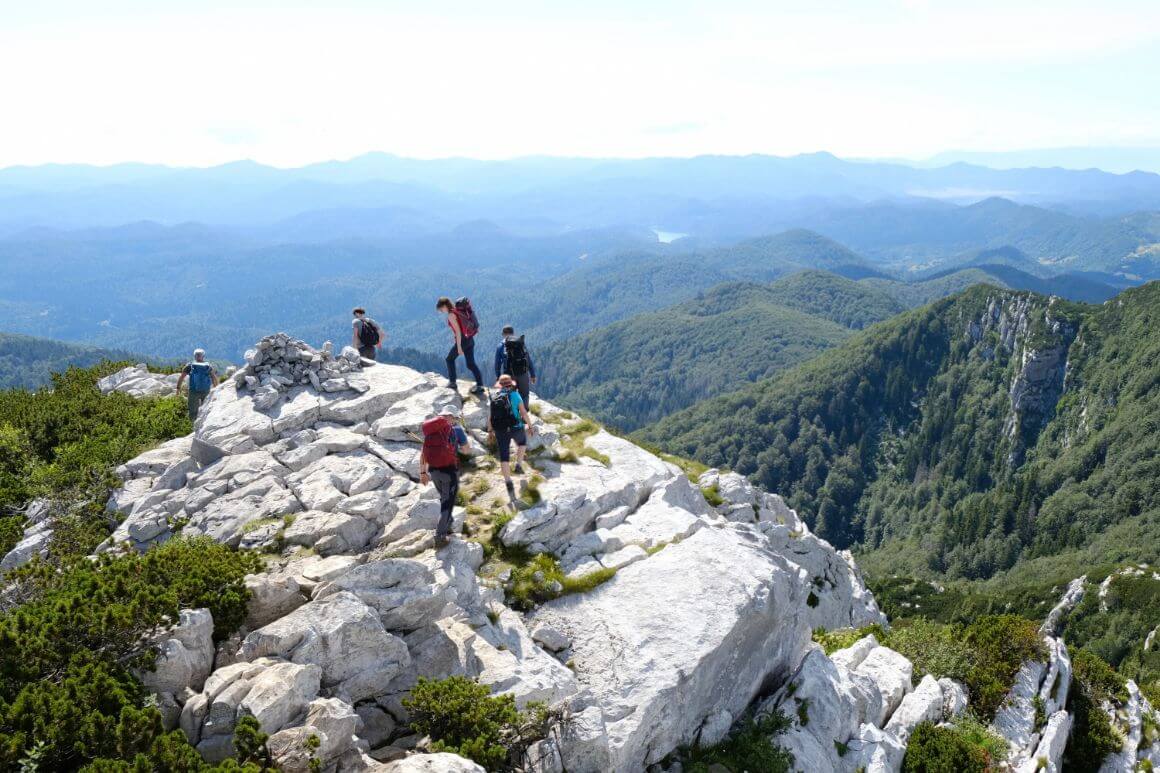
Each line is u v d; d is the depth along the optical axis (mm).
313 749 8336
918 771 14195
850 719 14281
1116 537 178500
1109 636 107250
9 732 7828
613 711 11023
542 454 18500
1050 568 177000
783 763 12117
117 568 10820
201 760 7879
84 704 8328
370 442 17125
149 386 27781
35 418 22297
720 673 12695
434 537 13383
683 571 13914
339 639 9984
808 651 15797
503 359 18438
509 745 9812
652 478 18516
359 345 23156
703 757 11992
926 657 18844
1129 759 20266
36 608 9836
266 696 8781
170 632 9477
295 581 11000
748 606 13078
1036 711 18656
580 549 14844
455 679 10156
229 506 14328
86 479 17125
